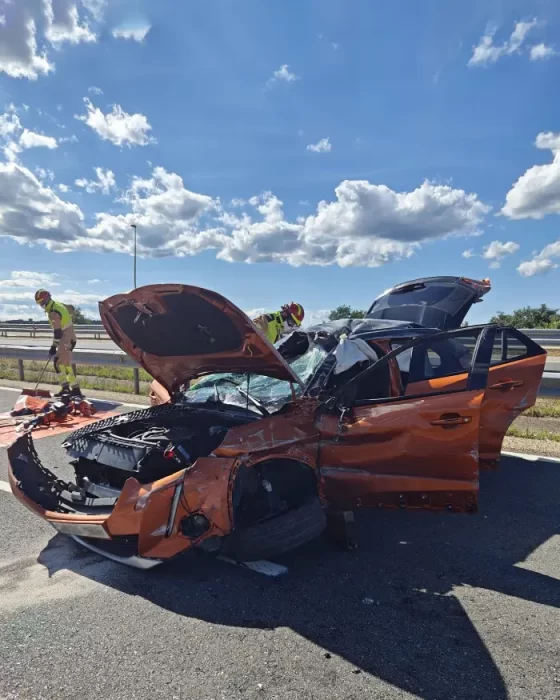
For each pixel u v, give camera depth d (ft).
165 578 9.75
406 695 6.66
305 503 10.44
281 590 9.34
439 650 7.59
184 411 12.77
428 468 10.48
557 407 25.12
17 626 8.20
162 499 8.89
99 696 6.65
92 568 10.12
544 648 7.64
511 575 9.90
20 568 10.12
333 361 12.42
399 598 9.07
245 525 10.07
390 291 23.32
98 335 80.33
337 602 8.93
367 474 10.71
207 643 7.75
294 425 10.61
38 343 66.33
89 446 11.18
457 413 10.18
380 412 10.67
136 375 29.84
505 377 13.76
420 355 14.39
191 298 9.92
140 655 7.47
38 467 11.73
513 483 15.06
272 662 7.32
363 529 12.19
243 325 9.99
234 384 13.47
